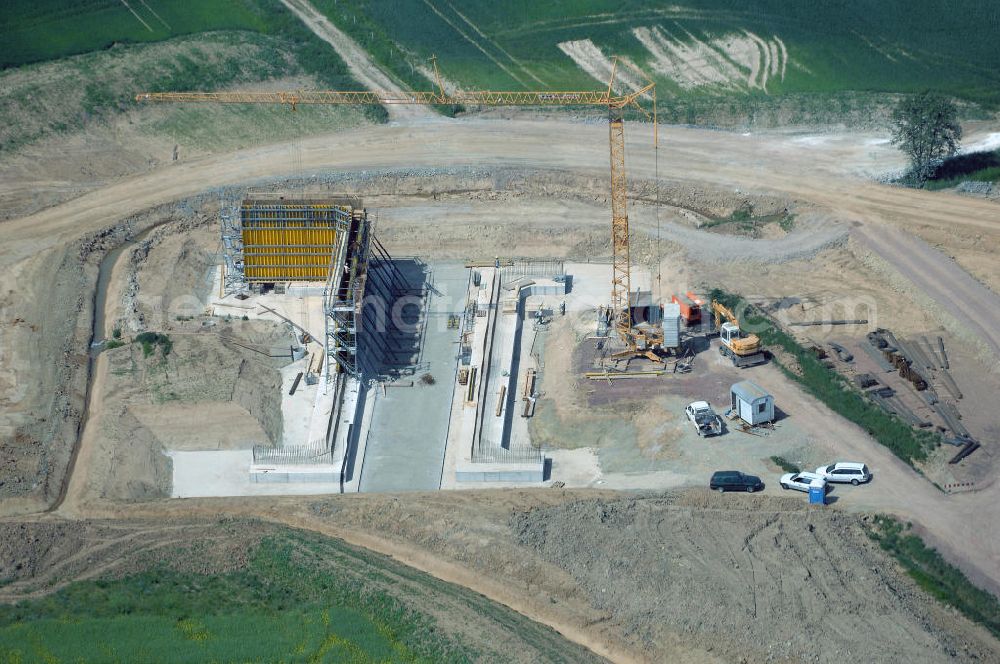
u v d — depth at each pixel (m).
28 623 83.75
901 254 124.00
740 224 133.00
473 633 81.69
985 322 112.94
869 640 81.19
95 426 107.50
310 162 148.00
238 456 105.06
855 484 96.00
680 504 94.56
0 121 149.50
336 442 106.19
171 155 149.62
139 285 125.81
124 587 87.19
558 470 102.50
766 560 88.19
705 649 81.75
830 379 107.88
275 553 90.38
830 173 140.12
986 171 136.88
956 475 96.12
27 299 122.19
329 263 123.62
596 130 152.12
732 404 104.75
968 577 87.75
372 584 86.69
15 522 93.88
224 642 81.88
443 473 103.25
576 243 132.50
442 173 144.38
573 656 80.44
